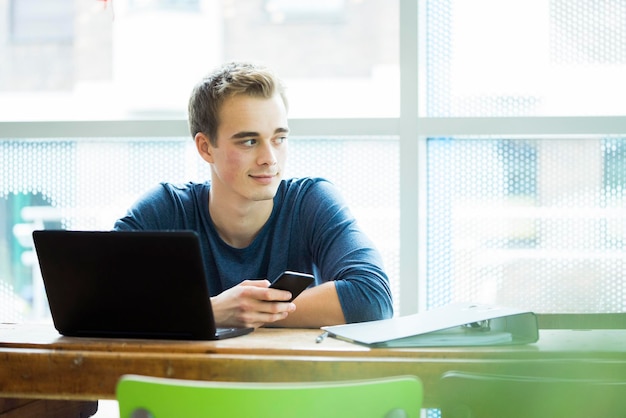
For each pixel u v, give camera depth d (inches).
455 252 95.3
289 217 78.5
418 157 92.7
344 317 63.9
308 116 95.2
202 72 124.7
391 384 40.4
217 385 39.3
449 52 96.1
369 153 96.3
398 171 96.0
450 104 96.1
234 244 78.7
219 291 77.9
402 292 92.6
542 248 94.7
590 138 94.2
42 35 137.9
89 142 99.3
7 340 54.8
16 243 100.7
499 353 48.8
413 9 92.4
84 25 137.8
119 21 126.8
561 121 92.0
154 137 96.3
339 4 159.6
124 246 53.9
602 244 94.3
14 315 100.9
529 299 94.9
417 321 56.2
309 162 96.7
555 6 95.4
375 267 68.6
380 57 119.3
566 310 94.7
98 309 56.2
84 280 55.7
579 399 41.5
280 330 61.2
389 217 96.0
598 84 95.2
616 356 48.4
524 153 94.9
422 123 92.7
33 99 103.0
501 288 95.1
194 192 80.5
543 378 42.1
